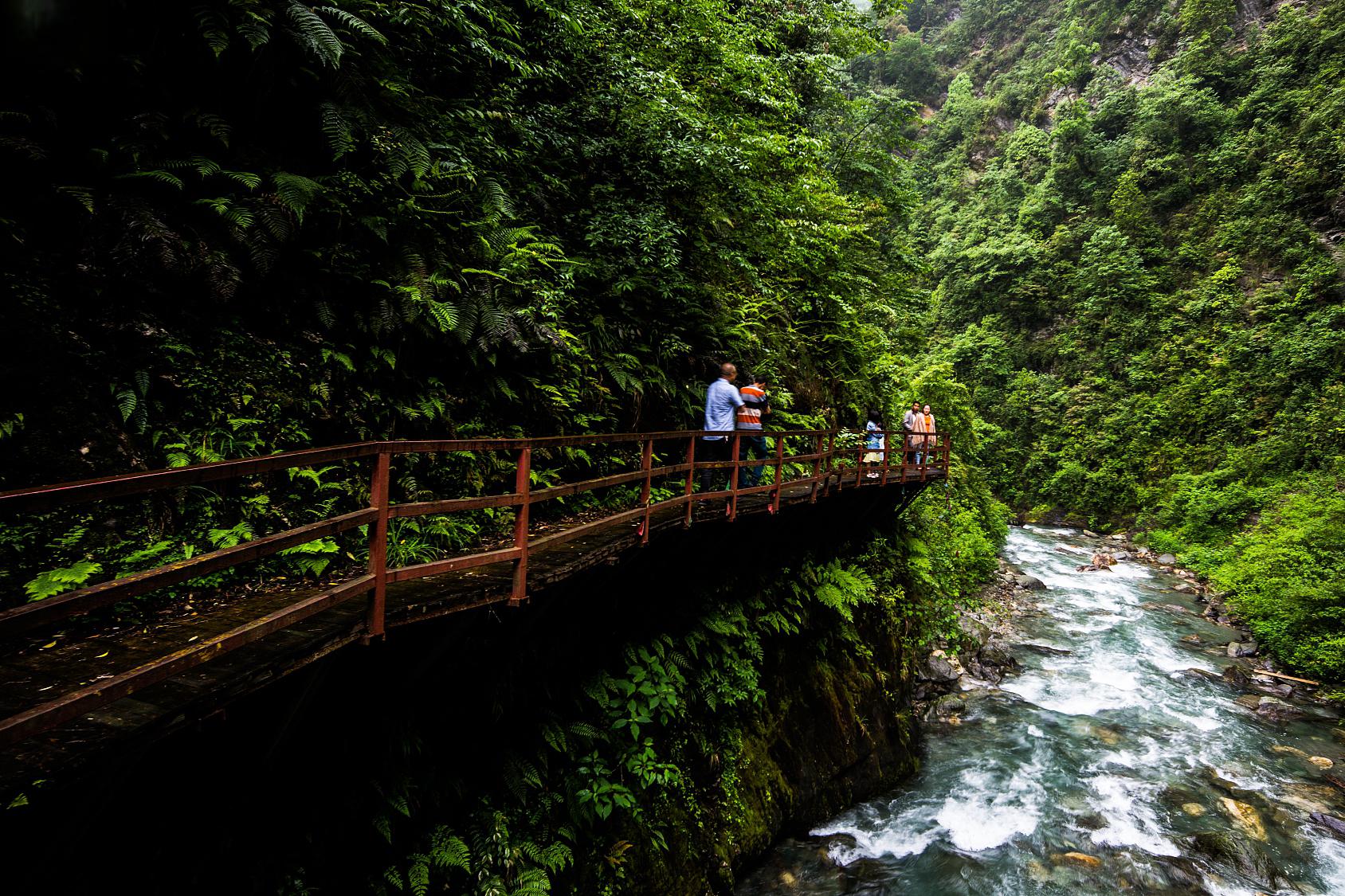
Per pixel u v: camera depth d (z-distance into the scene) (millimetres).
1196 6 43406
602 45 7566
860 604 9828
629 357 6977
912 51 65875
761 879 6574
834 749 8062
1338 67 34406
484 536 5246
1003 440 37094
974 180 50938
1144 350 34969
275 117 4652
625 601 5812
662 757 5691
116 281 3527
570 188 7363
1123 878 7184
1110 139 42844
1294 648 13930
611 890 4777
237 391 3875
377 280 4609
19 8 3090
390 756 3527
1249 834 8117
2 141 3180
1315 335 28438
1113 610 17594
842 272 13828
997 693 12023
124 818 2461
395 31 5754
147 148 3717
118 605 3031
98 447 3230
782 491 8375
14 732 1431
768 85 9555
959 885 6930
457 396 5359
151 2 3811
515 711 4566
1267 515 21906
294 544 2312
